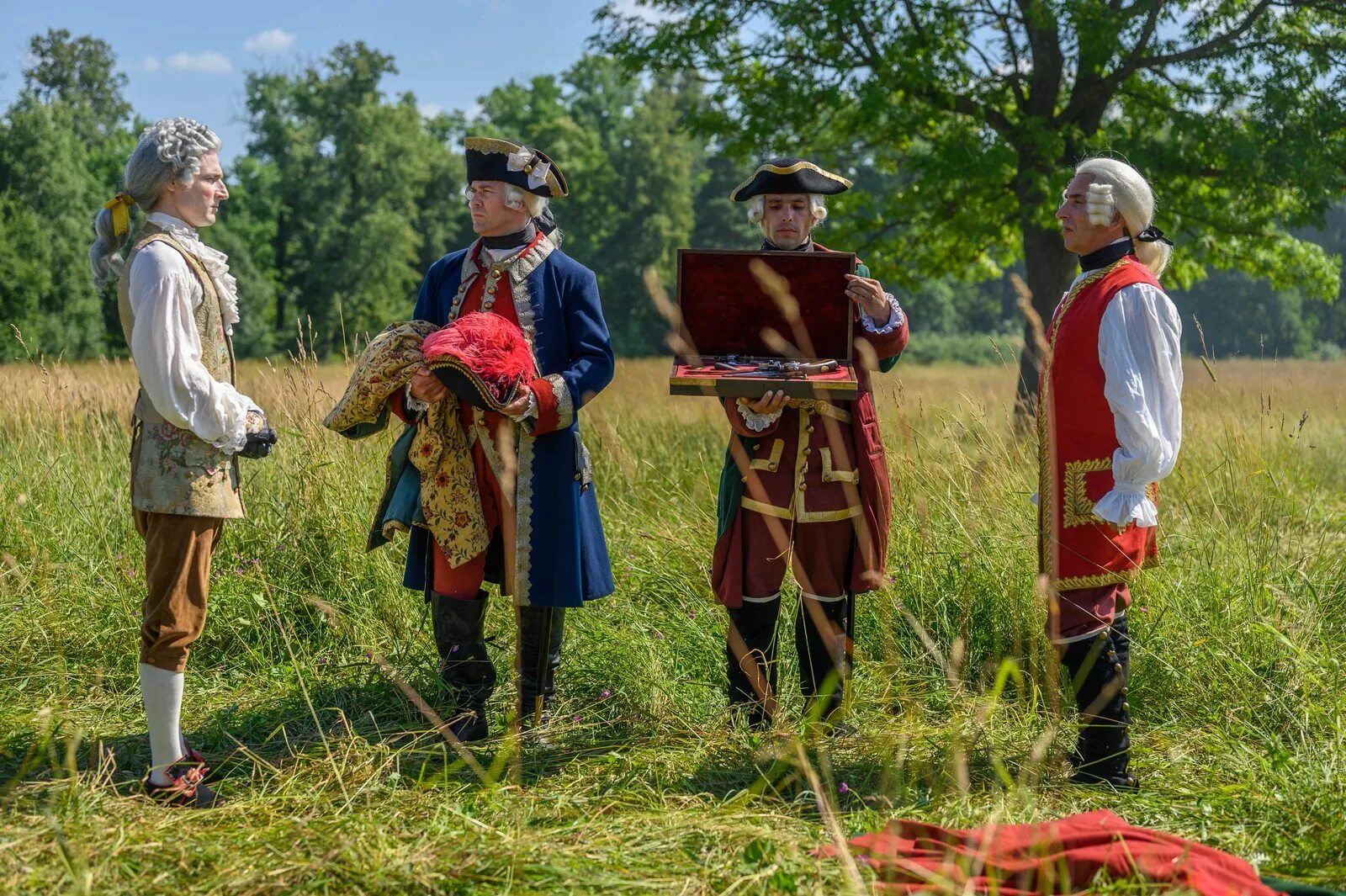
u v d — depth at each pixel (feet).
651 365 55.16
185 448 9.77
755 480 11.43
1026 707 11.98
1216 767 10.65
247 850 8.46
